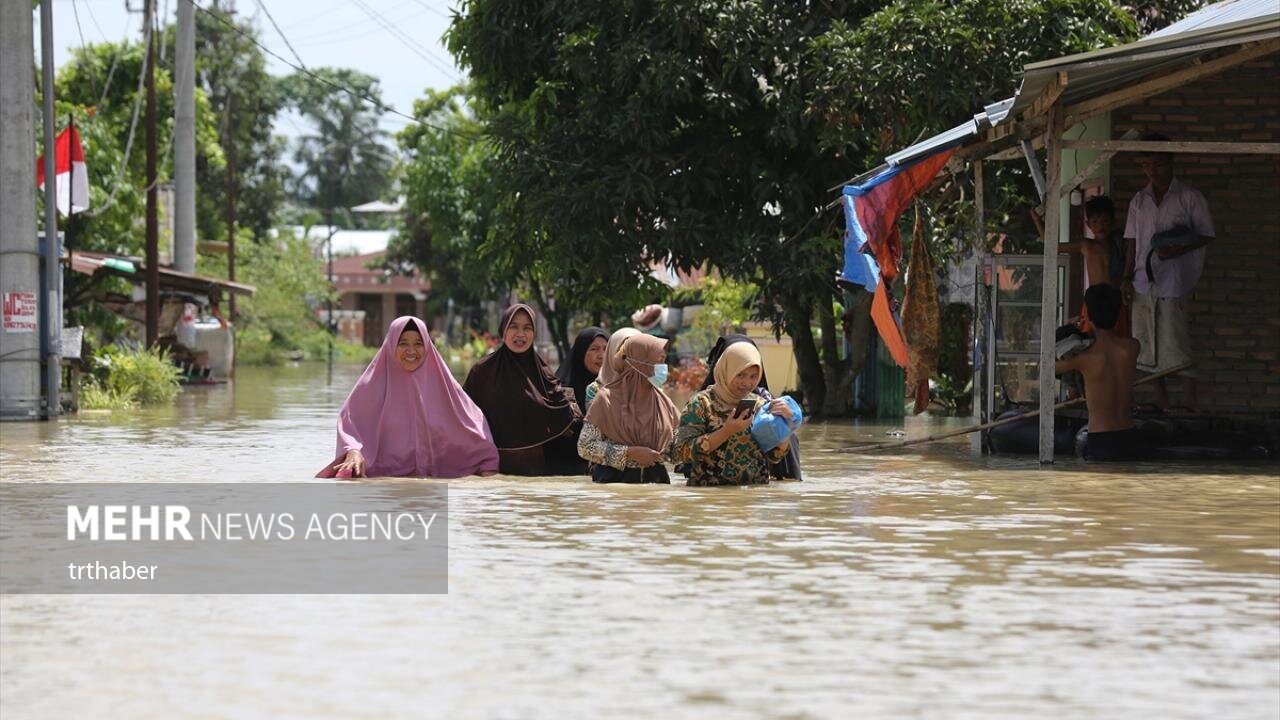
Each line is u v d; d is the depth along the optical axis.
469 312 89.81
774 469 12.23
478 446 12.84
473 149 48.16
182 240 43.44
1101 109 14.06
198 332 42.62
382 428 12.87
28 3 22.70
